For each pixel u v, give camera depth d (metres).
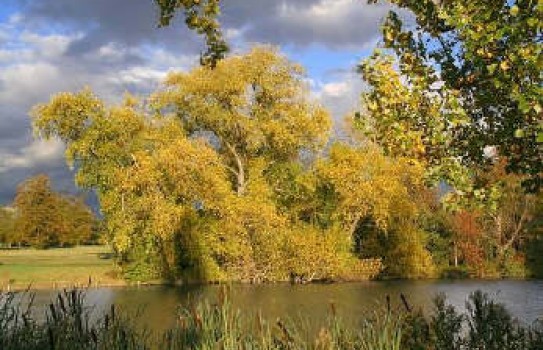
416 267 48.88
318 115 45.34
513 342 8.05
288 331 7.40
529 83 6.96
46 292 31.94
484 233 52.81
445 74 8.72
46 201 80.94
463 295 34.28
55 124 44.22
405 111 8.42
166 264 42.75
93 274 43.47
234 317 7.17
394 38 8.88
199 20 9.82
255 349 7.07
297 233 44.34
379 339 6.84
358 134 44.78
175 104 45.97
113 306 6.86
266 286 41.31
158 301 30.31
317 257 43.31
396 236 49.16
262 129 45.94
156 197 40.75
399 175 45.25
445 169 8.36
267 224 42.78
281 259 43.59
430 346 7.59
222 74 45.03
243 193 47.09
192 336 6.91
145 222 41.69
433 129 8.17
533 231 52.00
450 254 53.44
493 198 8.34
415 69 8.51
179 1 9.73
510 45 7.04
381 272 48.72
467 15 7.26
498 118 8.58
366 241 49.31
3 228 84.12
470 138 8.72
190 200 42.88
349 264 45.19
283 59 45.50
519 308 27.38
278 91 45.59
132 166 41.62
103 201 42.34
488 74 7.72
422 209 54.53
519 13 6.92
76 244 87.19
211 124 46.66
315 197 48.09
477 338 7.89
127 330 7.20
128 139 44.66
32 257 61.84
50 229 80.69
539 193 8.48
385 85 8.34
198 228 43.97
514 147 8.57
